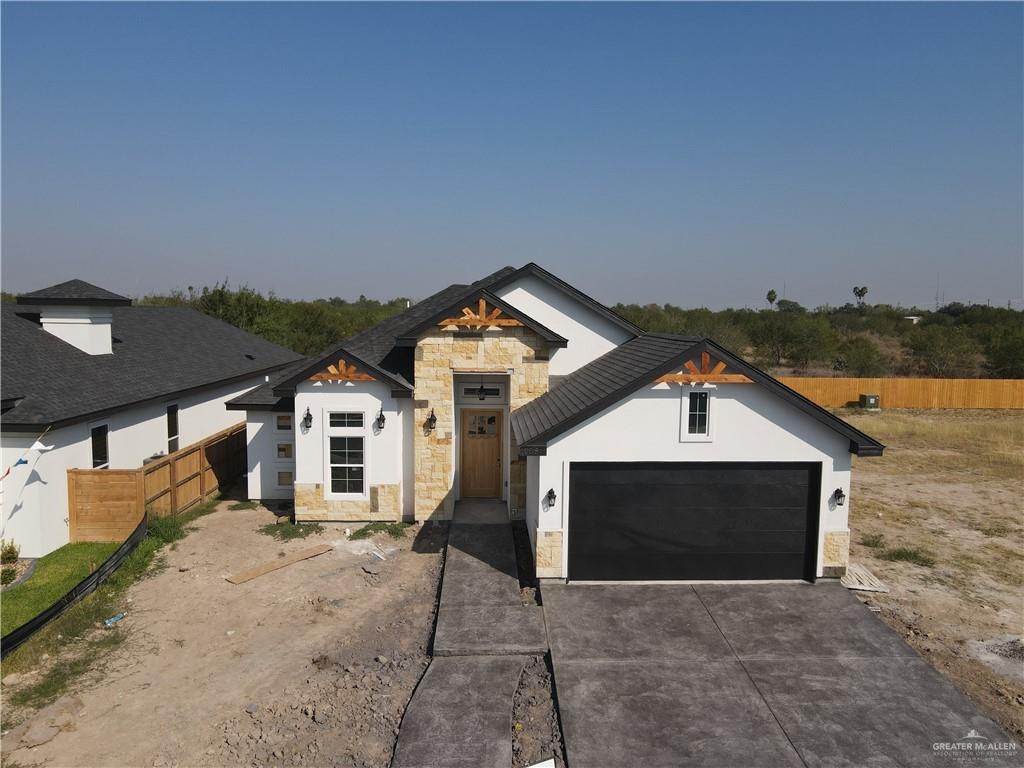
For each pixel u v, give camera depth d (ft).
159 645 32.63
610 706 26.68
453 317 49.60
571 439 37.99
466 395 54.85
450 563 42.45
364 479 50.88
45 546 44.34
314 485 50.72
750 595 37.24
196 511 54.60
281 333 142.41
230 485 63.05
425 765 23.26
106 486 46.93
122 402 53.16
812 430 38.24
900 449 85.25
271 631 34.14
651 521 38.75
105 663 30.89
